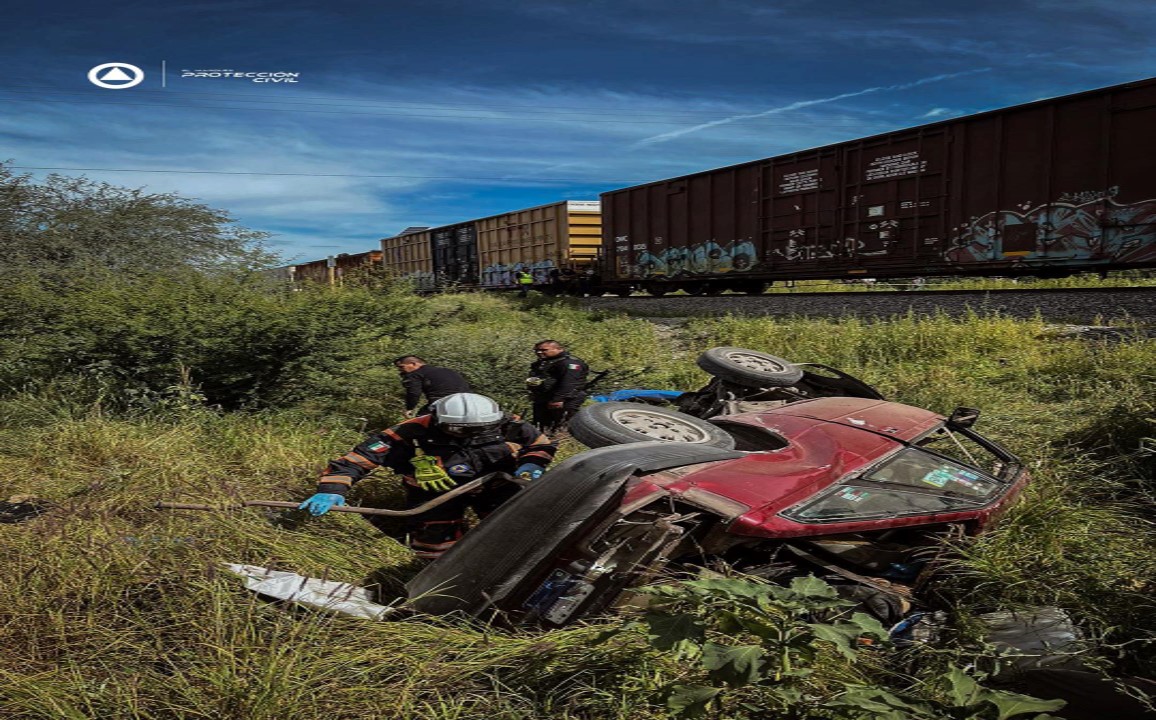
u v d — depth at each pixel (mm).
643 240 21922
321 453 5477
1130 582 2973
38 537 3248
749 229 18141
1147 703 1875
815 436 3645
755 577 2695
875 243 15250
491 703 2299
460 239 33125
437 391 6395
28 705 2260
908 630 2781
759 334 11289
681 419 4074
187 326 7043
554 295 26031
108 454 5098
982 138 13273
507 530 2791
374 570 3527
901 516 3094
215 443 5590
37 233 11008
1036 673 2180
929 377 8008
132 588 2975
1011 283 18438
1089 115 11750
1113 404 5582
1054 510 3486
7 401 6566
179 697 2334
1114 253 11625
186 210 12180
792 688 2039
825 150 16000
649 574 2611
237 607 2789
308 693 2309
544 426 6766
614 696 2283
